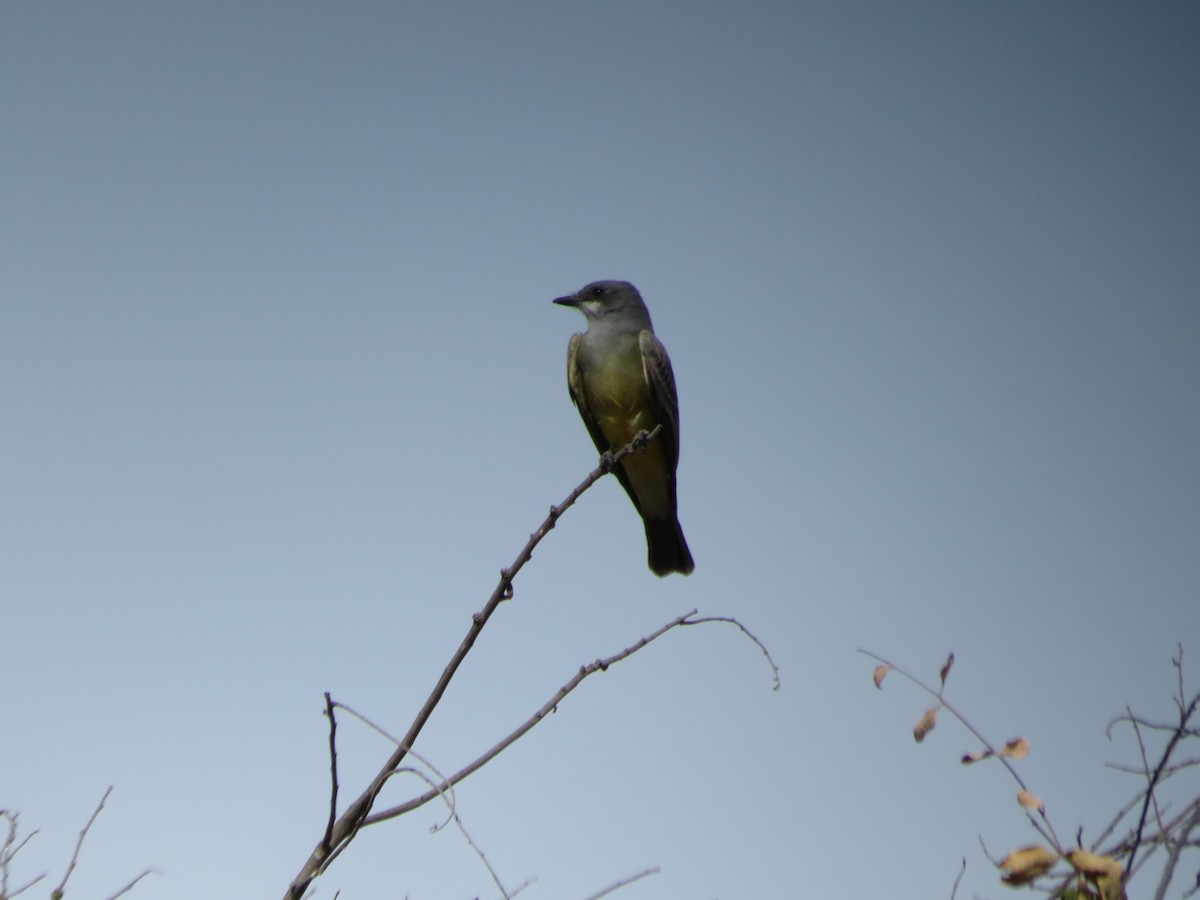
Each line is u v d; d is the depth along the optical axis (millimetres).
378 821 7473
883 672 6914
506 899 6430
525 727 8117
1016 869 6164
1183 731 6637
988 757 6570
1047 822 6262
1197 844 6367
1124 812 6793
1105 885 6086
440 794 7035
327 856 7234
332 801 7227
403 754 7594
